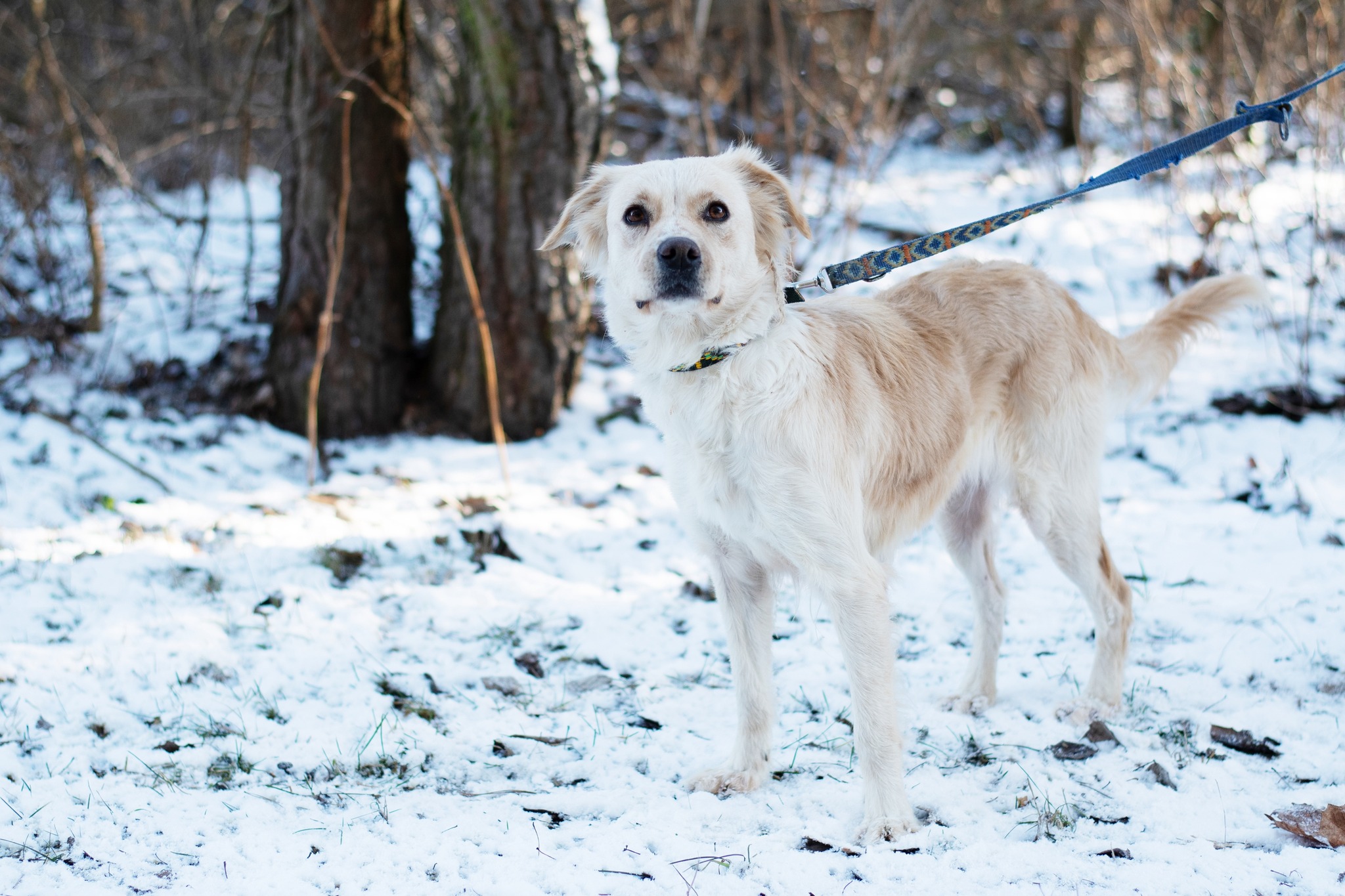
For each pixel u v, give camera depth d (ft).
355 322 19.89
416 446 19.85
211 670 11.61
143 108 33.32
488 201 19.48
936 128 44.83
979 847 8.28
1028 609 13.57
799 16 34.37
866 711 8.86
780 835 8.63
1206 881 7.74
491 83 19.11
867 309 10.54
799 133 34.06
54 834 8.48
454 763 10.00
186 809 8.96
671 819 8.86
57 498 16.51
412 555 15.28
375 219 19.95
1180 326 12.29
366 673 11.77
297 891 7.77
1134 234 25.94
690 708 11.16
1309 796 8.91
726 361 8.95
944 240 10.91
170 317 23.35
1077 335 11.46
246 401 20.67
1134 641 12.50
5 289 22.25
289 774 9.73
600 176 9.98
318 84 19.24
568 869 8.04
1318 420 18.53
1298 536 14.92
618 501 17.54
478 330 19.93
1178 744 10.08
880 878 7.95
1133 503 16.69
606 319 9.91
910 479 10.19
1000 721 10.78
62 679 11.28
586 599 14.03
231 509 16.61
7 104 29.48
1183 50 26.73
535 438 20.35
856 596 8.95
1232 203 25.41
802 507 8.87
